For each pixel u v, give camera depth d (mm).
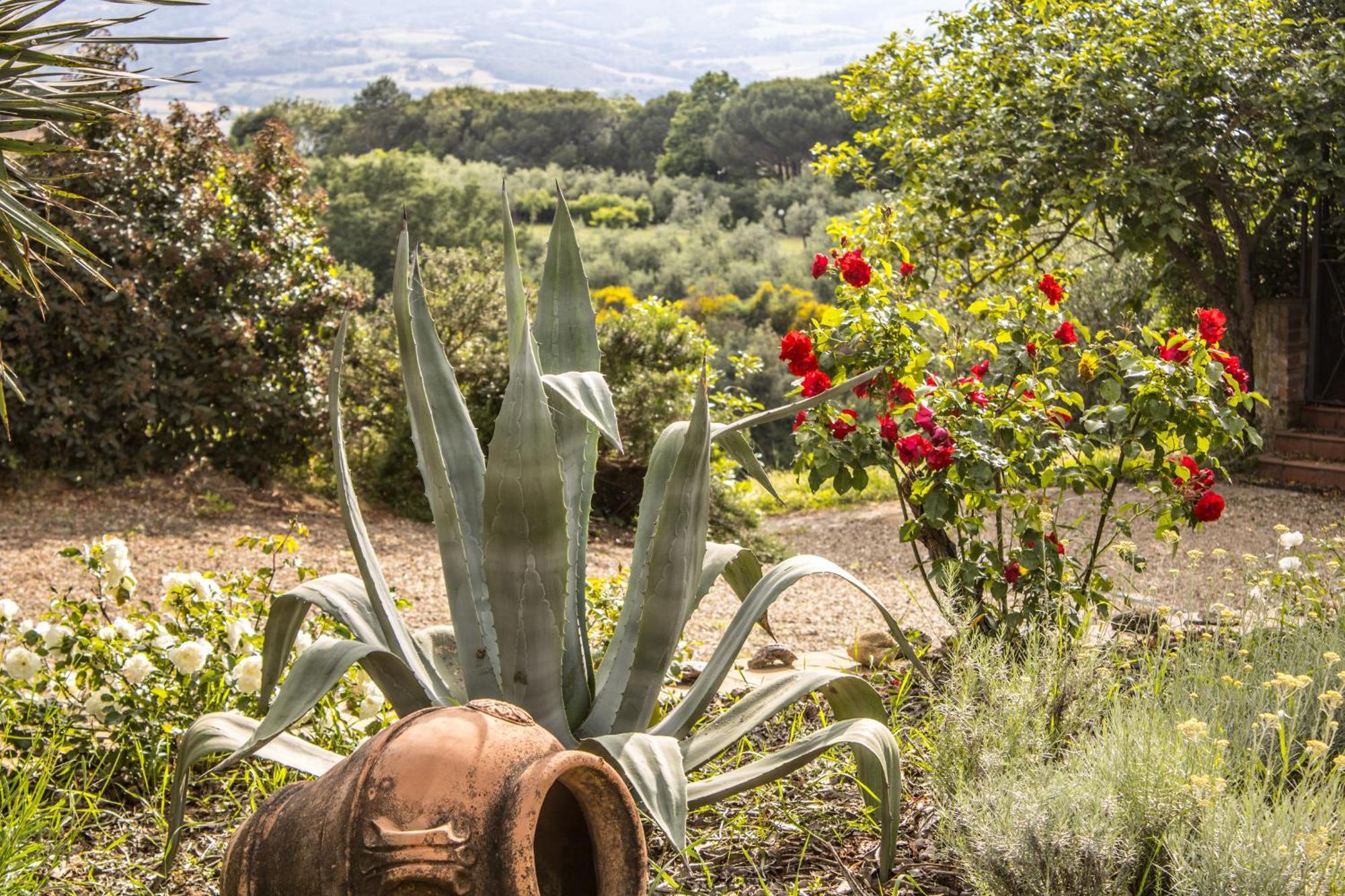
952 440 3738
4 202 2713
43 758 2871
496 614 2221
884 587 7859
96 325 8523
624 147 71062
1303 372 11742
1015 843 2119
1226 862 2014
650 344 11188
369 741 1763
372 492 10195
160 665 3143
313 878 1663
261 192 10047
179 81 2961
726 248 49812
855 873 2496
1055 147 9844
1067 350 4125
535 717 2270
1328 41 10031
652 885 2432
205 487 9164
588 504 2621
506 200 2787
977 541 3811
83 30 2826
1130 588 3992
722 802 2857
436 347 2785
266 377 9586
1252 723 2619
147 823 2822
